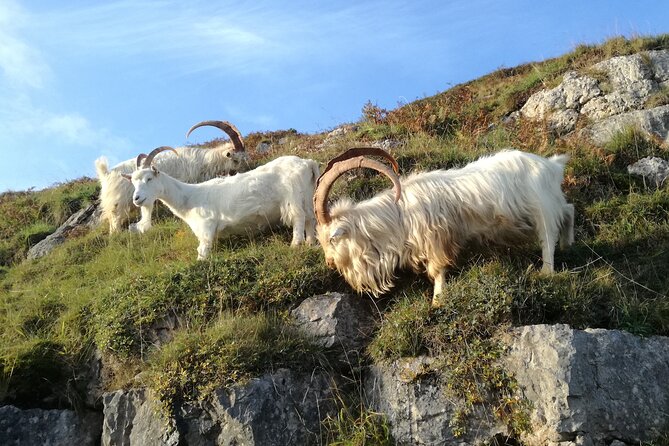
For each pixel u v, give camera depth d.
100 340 3.73
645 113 5.24
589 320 3.16
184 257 4.46
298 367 3.26
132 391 3.36
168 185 4.47
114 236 5.46
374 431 3.04
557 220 3.58
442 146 5.62
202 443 3.08
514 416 2.85
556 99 5.99
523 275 3.29
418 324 3.23
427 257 3.51
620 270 3.70
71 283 4.71
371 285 3.58
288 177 4.38
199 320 3.64
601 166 4.77
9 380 3.67
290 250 4.00
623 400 2.81
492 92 7.09
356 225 3.58
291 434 3.08
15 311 4.44
